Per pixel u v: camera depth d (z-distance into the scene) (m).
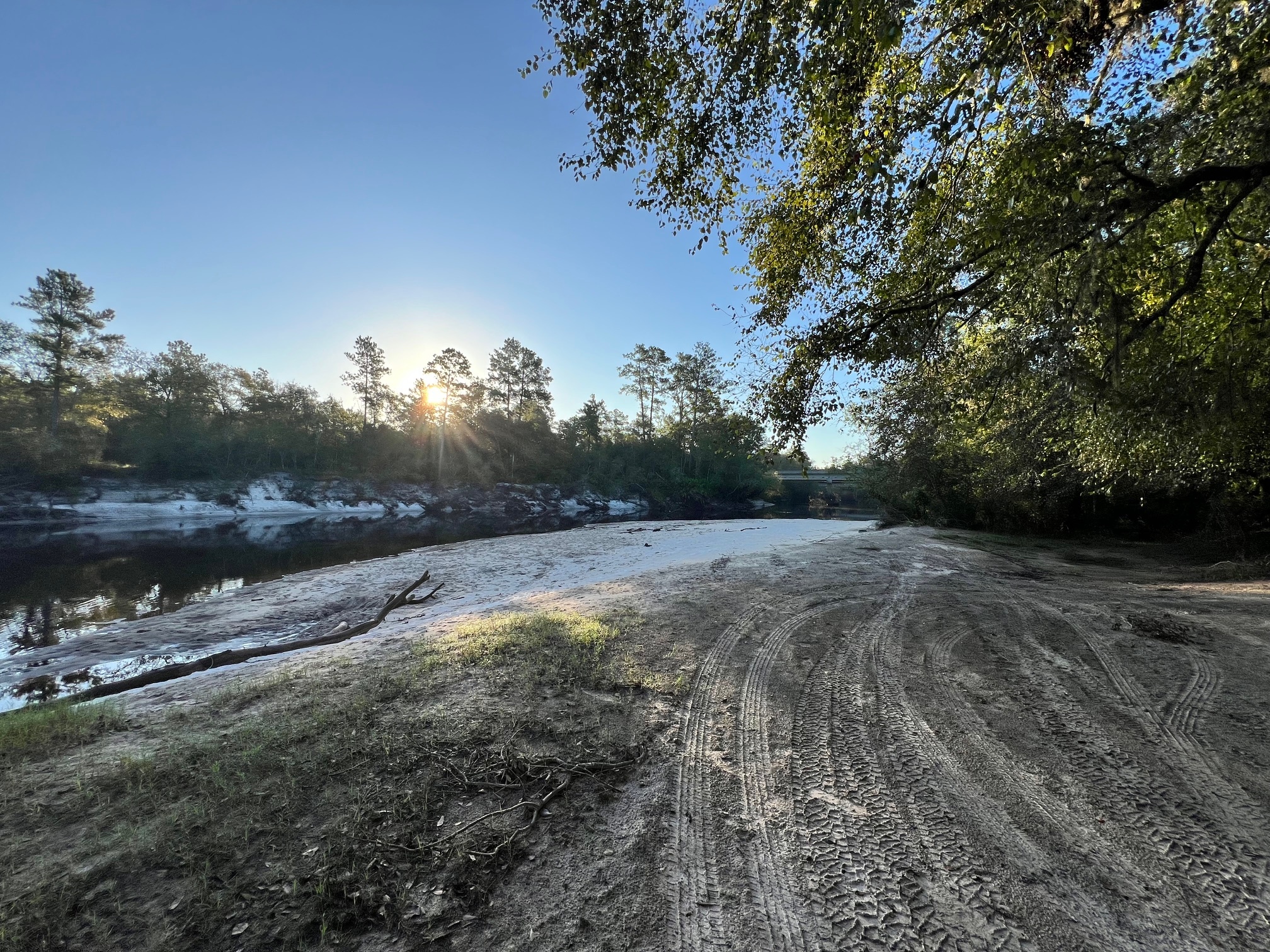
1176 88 4.23
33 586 13.80
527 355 67.38
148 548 22.23
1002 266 5.25
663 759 3.34
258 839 2.45
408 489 54.09
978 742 3.51
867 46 3.87
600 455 64.94
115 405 43.88
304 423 53.38
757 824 2.71
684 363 59.72
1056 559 12.20
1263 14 3.58
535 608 7.73
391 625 8.82
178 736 3.51
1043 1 3.48
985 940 2.02
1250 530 10.99
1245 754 3.25
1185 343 6.73
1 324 38.91
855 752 3.41
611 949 1.98
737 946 2.00
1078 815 2.76
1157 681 4.37
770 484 66.12
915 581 9.25
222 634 9.23
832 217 5.66
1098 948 1.98
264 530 32.25
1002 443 10.64
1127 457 8.08
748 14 4.18
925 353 6.15
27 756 3.30
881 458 21.73
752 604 7.45
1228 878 2.30
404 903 2.14
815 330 6.22
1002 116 4.62
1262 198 5.53
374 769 3.06
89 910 2.05
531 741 3.45
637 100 4.79
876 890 2.27
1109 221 4.51
